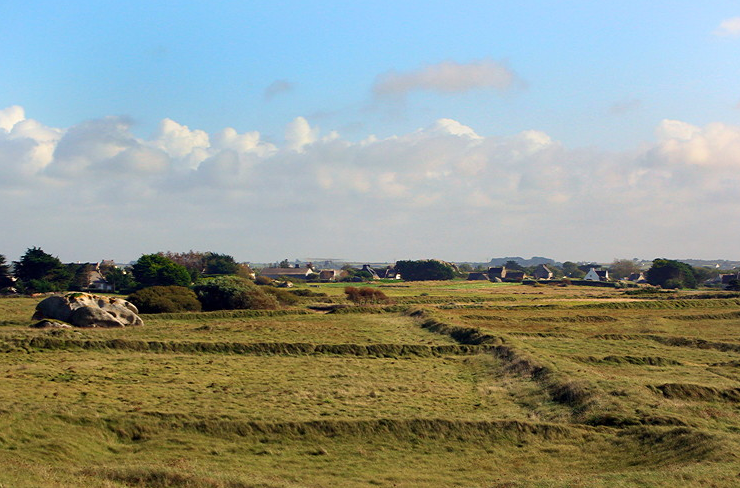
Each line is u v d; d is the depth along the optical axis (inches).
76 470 906.7
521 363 1779.0
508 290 6146.7
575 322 3024.1
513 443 1147.9
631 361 1916.8
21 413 1101.1
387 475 987.9
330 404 1327.5
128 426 1124.5
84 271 6127.0
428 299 4362.7
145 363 1766.7
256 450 1078.4
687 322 3083.2
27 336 1988.2
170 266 5516.7
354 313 3368.6
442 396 1454.2
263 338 2261.3
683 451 1031.6
